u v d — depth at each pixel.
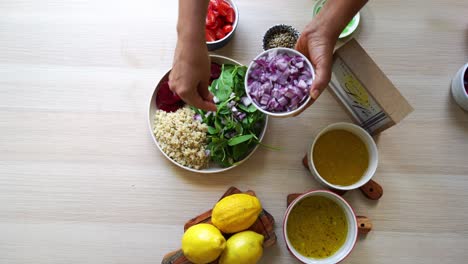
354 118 0.86
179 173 0.84
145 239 0.81
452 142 0.86
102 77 0.89
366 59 0.73
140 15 0.92
